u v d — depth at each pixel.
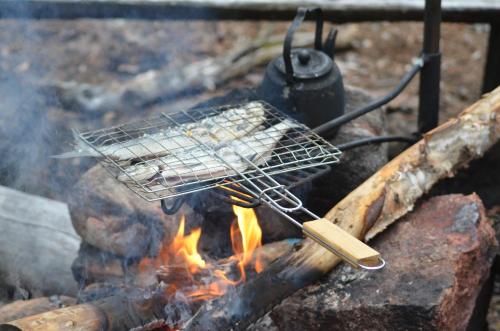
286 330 1.77
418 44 3.79
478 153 2.04
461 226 1.88
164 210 1.74
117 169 1.78
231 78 3.34
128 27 3.89
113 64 3.48
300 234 2.06
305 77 2.01
